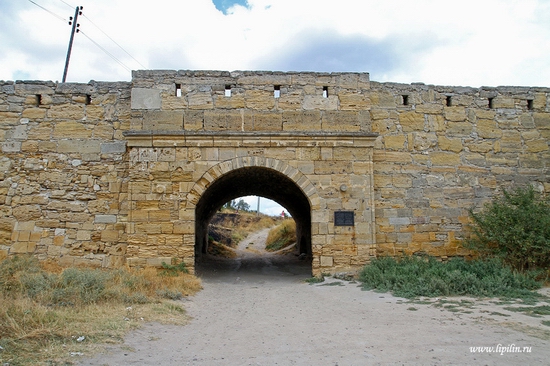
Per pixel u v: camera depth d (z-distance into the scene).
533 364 4.94
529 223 11.95
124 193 13.38
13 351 4.91
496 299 9.02
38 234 13.05
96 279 8.90
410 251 13.73
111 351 5.30
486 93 15.05
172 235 12.34
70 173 13.41
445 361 5.06
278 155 12.91
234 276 15.12
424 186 14.12
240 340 6.23
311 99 13.41
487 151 14.69
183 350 5.62
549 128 15.21
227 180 14.93
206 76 13.29
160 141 12.65
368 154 13.16
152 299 8.62
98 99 13.85
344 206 12.88
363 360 5.16
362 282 11.66
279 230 33.75
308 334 6.54
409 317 7.50
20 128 13.52
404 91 14.53
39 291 7.79
